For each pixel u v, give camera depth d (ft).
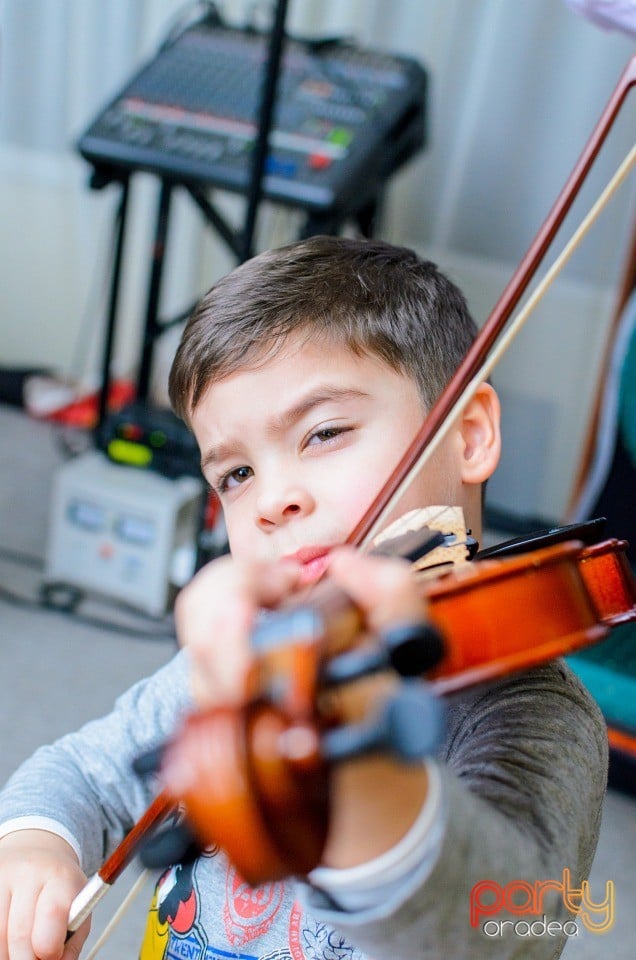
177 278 10.57
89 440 10.25
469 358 2.44
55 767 3.09
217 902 2.68
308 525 2.57
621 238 9.26
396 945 1.65
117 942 4.62
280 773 1.27
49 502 9.06
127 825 3.14
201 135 7.47
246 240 6.95
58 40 10.49
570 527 2.55
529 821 1.87
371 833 1.55
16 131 10.85
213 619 1.56
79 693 6.48
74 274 11.10
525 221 9.57
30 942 2.56
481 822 1.70
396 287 2.89
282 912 2.60
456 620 1.83
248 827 1.26
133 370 11.02
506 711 2.21
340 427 2.63
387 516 2.42
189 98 7.70
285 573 1.69
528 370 9.73
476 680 1.81
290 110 7.58
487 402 2.88
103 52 10.43
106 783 3.08
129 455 7.68
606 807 6.02
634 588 2.29
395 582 1.50
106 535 7.51
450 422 2.40
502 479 9.96
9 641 6.93
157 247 8.27
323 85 7.75
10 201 11.03
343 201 7.18
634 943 4.99
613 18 2.78
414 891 1.58
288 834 1.29
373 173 7.54
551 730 2.14
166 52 8.07
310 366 2.64
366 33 9.55
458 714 2.29
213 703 1.48
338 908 1.64
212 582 1.64
